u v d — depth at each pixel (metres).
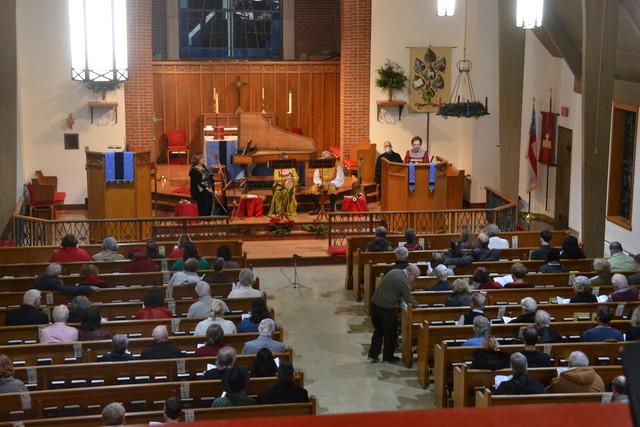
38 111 18.12
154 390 7.04
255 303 8.61
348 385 9.80
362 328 11.95
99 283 10.16
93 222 14.67
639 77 15.02
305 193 18.22
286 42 24.33
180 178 19.52
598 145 12.55
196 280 10.26
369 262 12.24
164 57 23.73
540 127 19.47
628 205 16.47
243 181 17.89
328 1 24.14
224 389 7.01
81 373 7.44
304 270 15.09
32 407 6.81
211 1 23.75
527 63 19.48
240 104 22.05
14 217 14.16
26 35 17.78
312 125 22.41
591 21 11.91
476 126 19.36
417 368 10.13
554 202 19.41
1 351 7.91
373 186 19.34
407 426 0.83
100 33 10.73
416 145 17.45
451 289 10.56
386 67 19.75
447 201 18.75
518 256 12.70
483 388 7.54
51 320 9.72
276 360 7.68
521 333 8.09
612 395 6.69
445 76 19.86
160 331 7.79
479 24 19.05
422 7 19.52
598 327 8.36
